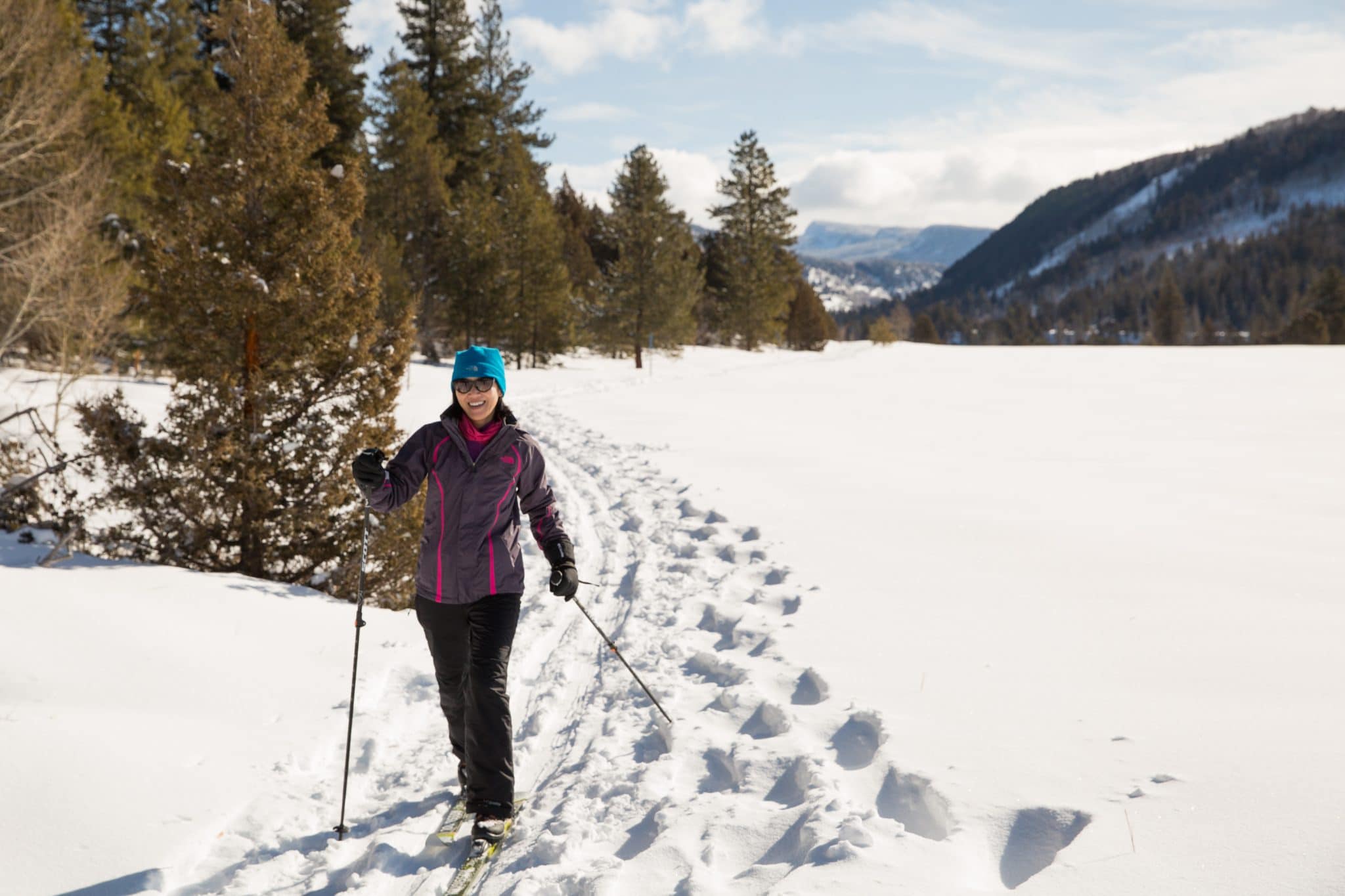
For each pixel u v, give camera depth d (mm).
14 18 17609
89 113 20719
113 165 21703
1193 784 2793
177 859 2969
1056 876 2340
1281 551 6570
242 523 7438
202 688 4320
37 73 17734
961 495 9641
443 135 50188
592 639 5543
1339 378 30672
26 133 17484
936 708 3730
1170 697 3664
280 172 7559
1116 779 2898
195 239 7352
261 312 7355
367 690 4543
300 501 7633
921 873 2484
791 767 3363
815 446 14688
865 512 8711
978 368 43094
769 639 4945
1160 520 8023
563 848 2994
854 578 6227
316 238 7676
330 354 7773
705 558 7344
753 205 69688
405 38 50156
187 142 24391
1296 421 17844
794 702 4078
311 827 3305
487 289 37406
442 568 3238
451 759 3871
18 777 3230
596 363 45688
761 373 39781
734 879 2672
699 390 29562
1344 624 4637
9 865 2822
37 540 6582
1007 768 3062
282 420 7715
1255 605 5082
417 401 22375
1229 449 13766
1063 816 2693
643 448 14445
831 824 2812
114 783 3311
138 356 21500
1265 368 36875
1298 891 2146
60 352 15898
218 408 7406
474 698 3150
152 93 25656
